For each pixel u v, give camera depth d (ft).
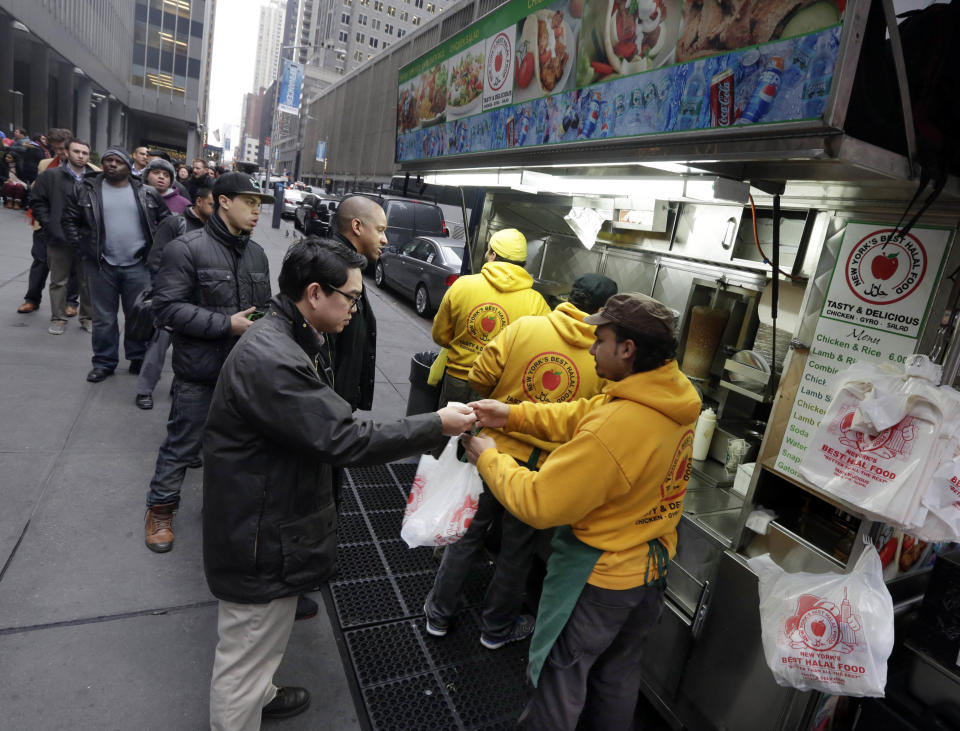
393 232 40.98
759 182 5.90
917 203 5.34
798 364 6.32
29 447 11.77
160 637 7.80
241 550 5.23
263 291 10.02
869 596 5.21
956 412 4.67
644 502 5.47
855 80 3.98
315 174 188.55
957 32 4.74
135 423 13.55
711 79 4.57
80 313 18.88
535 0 6.95
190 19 151.33
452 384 10.30
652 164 5.53
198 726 6.63
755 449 8.93
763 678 6.31
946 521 4.66
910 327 5.39
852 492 5.13
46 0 80.18
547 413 6.57
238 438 5.11
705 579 7.20
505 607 8.27
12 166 41.01
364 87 135.54
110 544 9.43
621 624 5.66
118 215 14.65
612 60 5.71
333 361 8.18
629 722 6.26
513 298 9.73
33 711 6.46
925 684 6.10
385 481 12.83
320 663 7.82
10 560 8.68
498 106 8.11
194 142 164.14
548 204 12.51
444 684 7.73
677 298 9.96
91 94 116.98
